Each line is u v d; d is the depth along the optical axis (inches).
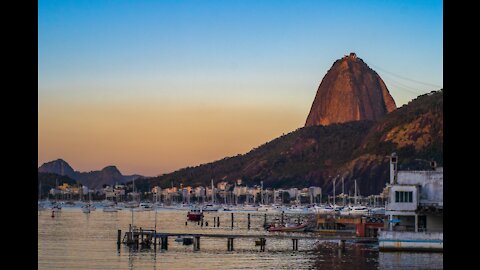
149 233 5093.5
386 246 3956.7
